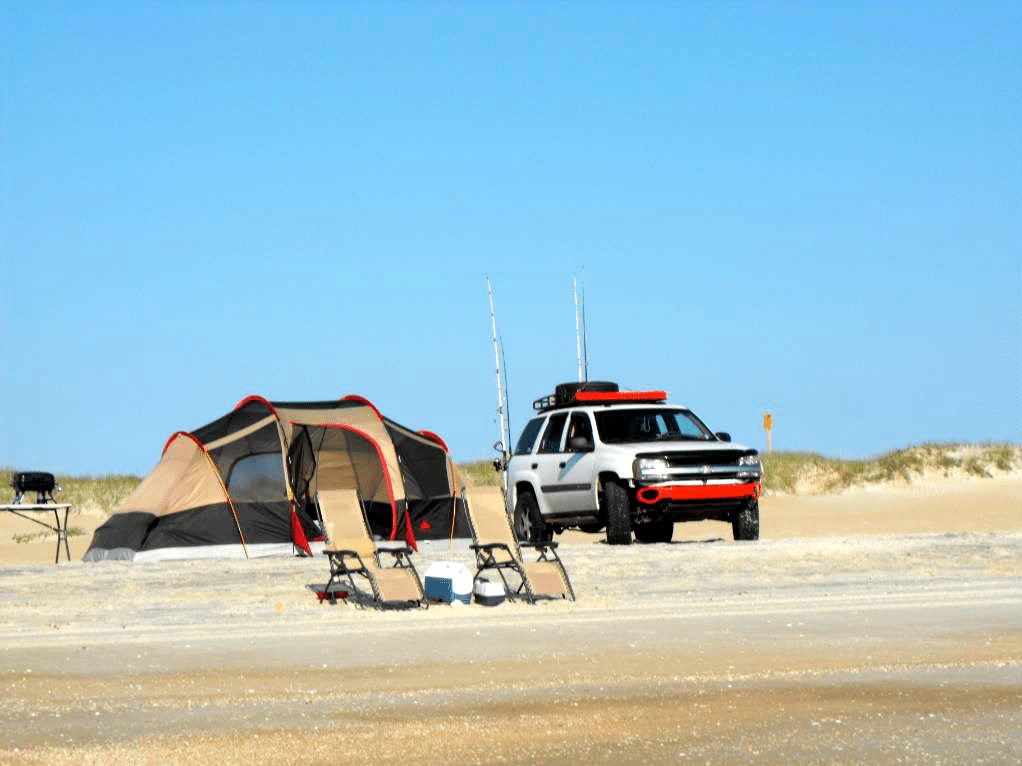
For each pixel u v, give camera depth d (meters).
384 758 11.12
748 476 31.72
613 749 11.37
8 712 12.96
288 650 16.75
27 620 20.09
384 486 32.31
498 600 21.73
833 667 15.18
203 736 11.90
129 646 17.12
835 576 25.34
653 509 30.91
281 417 32.12
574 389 34.72
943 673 14.77
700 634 17.84
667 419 33.38
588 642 17.22
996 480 51.50
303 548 30.50
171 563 28.47
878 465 53.09
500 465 37.41
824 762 10.88
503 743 11.60
